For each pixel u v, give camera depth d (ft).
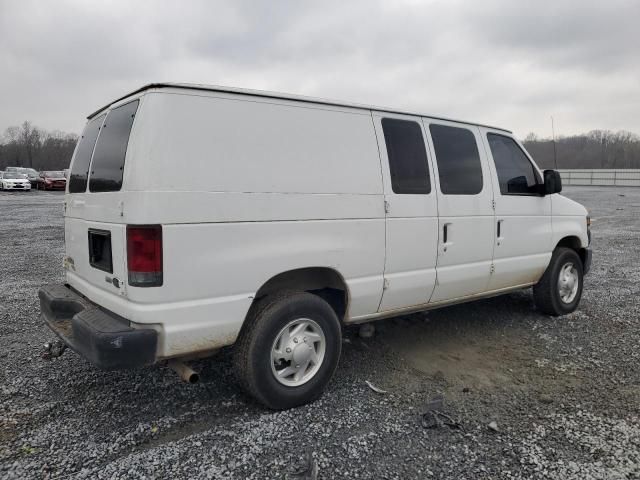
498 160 16.93
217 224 10.34
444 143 15.10
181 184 9.92
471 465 9.46
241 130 10.87
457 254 15.19
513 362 14.88
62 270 27.48
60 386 12.73
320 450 9.87
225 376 13.47
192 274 10.07
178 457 9.56
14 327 17.49
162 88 10.07
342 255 12.39
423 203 14.12
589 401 12.27
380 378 13.58
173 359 10.65
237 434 10.44
